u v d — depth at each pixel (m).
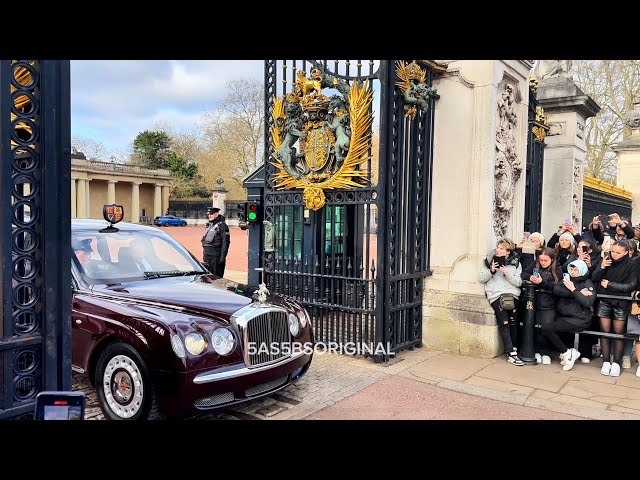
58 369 2.67
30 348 2.59
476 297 6.57
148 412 3.97
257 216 8.55
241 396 4.23
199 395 3.92
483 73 6.56
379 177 6.02
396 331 6.51
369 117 6.16
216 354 4.05
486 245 6.59
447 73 6.80
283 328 4.66
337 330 6.56
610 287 5.87
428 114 6.81
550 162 10.16
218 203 41.28
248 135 49.81
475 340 6.49
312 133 6.57
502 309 6.30
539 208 9.54
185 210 59.44
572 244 6.92
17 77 2.52
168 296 4.55
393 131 6.16
